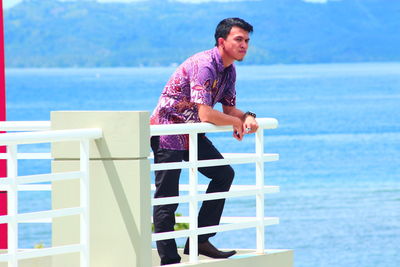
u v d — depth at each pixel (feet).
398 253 315.17
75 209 37.86
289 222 341.41
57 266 41.98
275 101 586.86
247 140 442.91
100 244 40.52
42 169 414.41
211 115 44.52
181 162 42.75
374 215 347.97
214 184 46.44
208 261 44.62
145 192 40.24
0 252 54.70
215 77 45.37
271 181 396.16
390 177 392.47
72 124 40.57
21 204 364.79
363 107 526.98
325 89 644.27
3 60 60.29
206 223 46.50
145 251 40.34
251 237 303.68
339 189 382.83
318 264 313.12
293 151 433.89
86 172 38.34
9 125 48.01
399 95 591.37
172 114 45.60
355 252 317.22
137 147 39.83
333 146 442.50
